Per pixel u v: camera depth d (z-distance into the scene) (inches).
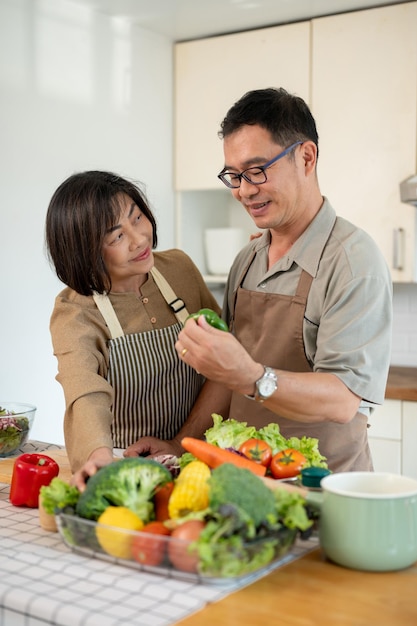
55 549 49.8
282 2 124.6
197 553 42.6
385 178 126.6
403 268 126.5
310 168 66.7
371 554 45.4
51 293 126.6
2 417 78.2
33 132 120.9
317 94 131.8
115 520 46.1
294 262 69.2
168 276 77.9
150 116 143.6
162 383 75.5
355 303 63.1
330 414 60.0
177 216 151.4
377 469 122.0
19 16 117.2
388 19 124.2
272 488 49.7
